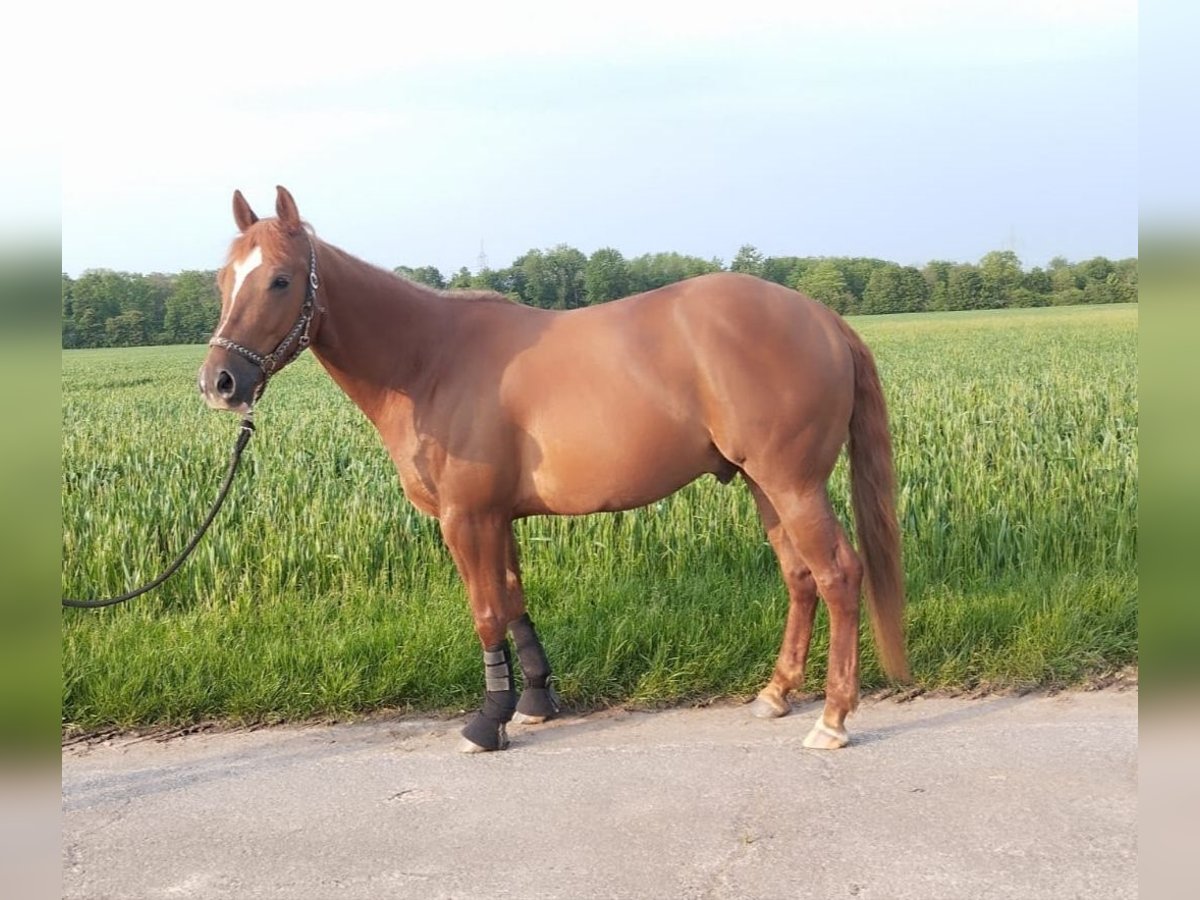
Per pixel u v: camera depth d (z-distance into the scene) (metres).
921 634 4.91
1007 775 3.61
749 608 5.25
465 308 4.35
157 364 27.98
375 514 6.74
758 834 3.27
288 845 3.39
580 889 3.00
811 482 4.04
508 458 4.16
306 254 4.00
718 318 3.99
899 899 2.85
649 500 4.21
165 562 6.80
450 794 3.74
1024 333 25.55
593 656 4.86
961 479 7.11
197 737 4.52
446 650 4.93
